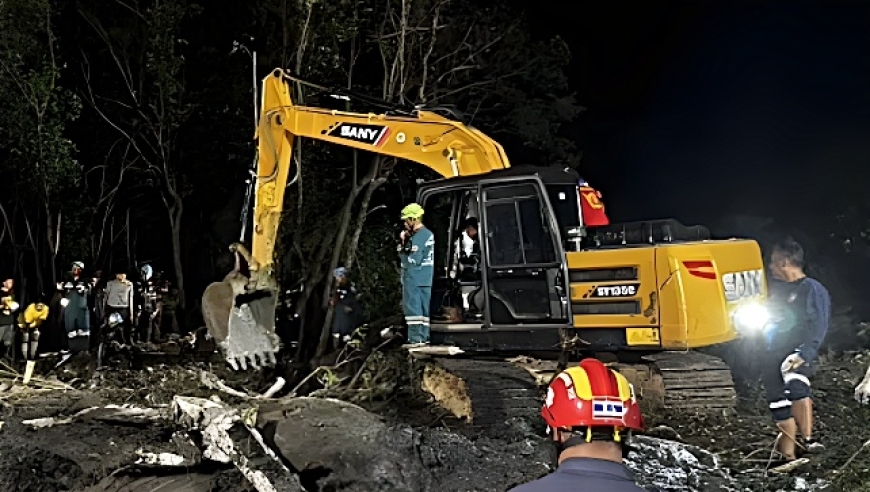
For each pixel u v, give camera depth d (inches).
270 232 372.8
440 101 798.5
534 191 354.0
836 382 404.5
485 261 359.3
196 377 388.5
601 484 97.0
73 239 919.7
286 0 736.3
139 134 954.1
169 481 256.2
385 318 525.0
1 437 292.5
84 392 401.4
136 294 804.6
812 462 280.4
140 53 925.8
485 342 359.3
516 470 250.2
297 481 237.1
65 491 261.1
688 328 330.3
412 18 733.9
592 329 346.3
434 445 263.3
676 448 275.3
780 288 303.7
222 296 350.6
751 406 356.5
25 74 799.1
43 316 569.6
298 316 669.3
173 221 953.5
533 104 840.3
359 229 684.1
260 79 776.3
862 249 913.5
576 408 102.7
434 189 370.3
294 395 390.9
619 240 362.6
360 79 798.5
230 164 992.2
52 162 813.2
